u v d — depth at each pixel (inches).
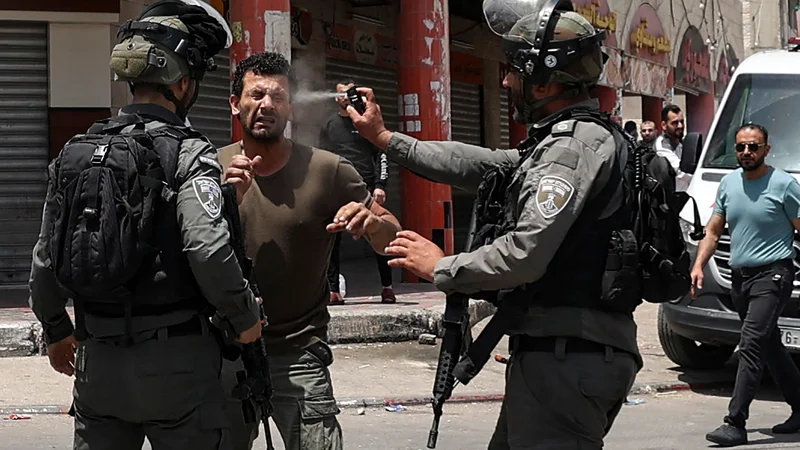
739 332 334.0
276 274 170.7
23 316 382.9
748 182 279.0
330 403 173.3
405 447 265.0
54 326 151.3
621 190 138.2
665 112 525.3
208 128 557.6
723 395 346.9
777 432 287.0
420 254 140.1
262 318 147.1
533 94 144.8
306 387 171.3
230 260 136.2
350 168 173.6
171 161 137.1
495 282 134.8
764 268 274.4
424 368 361.7
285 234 169.9
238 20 443.8
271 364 171.5
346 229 162.6
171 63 143.7
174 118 145.2
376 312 399.2
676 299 144.5
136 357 137.3
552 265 138.7
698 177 366.9
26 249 484.4
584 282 137.9
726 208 283.1
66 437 266.8
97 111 483.5
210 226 135.4
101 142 137.6
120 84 489.1
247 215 170.2
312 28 605.6
